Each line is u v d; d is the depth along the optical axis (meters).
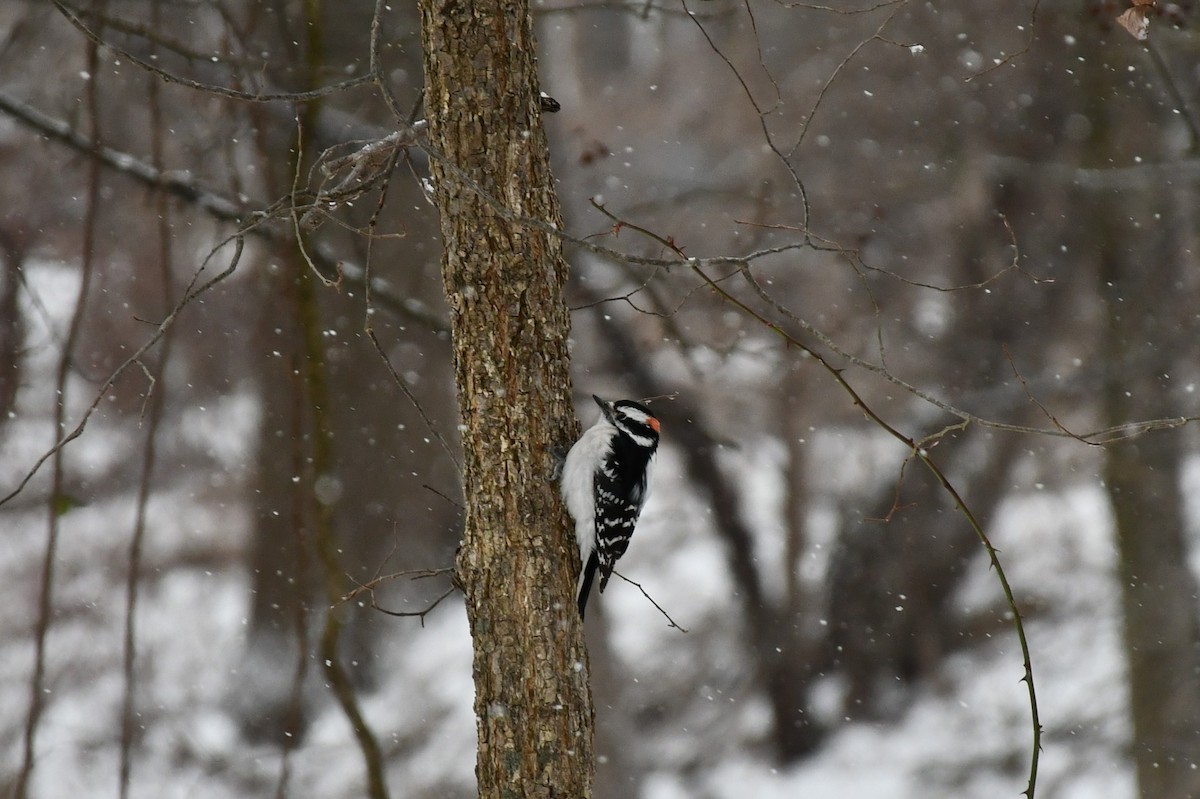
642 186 24.41
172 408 23.73
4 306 16.77
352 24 14.74
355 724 10.08
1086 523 22.89
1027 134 20.94
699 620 22.42
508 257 6.73
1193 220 17.97
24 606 20.12
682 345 12.73
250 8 13.47
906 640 21.53
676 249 5.46
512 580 6.83
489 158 6.65
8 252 13.36
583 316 21.56
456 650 19.69
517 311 6.79
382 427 18.33
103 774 16.44
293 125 12.27
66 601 20.59
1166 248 17.77
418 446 18.55
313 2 11.13
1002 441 21.69
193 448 23.89
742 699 21.52
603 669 16.73
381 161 6.97
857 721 21.22
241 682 17.98
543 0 21.41
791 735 21.03
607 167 23.97
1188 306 17.92
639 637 22.25
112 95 17.48
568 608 6.94
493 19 6.60
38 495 21.53
